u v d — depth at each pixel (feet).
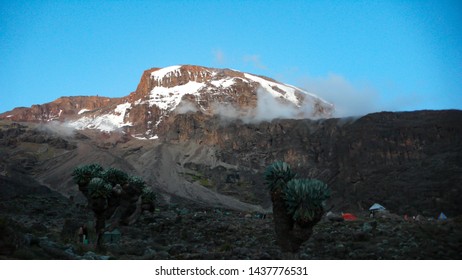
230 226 210.38
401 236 137.90
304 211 121.19
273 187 128.88
